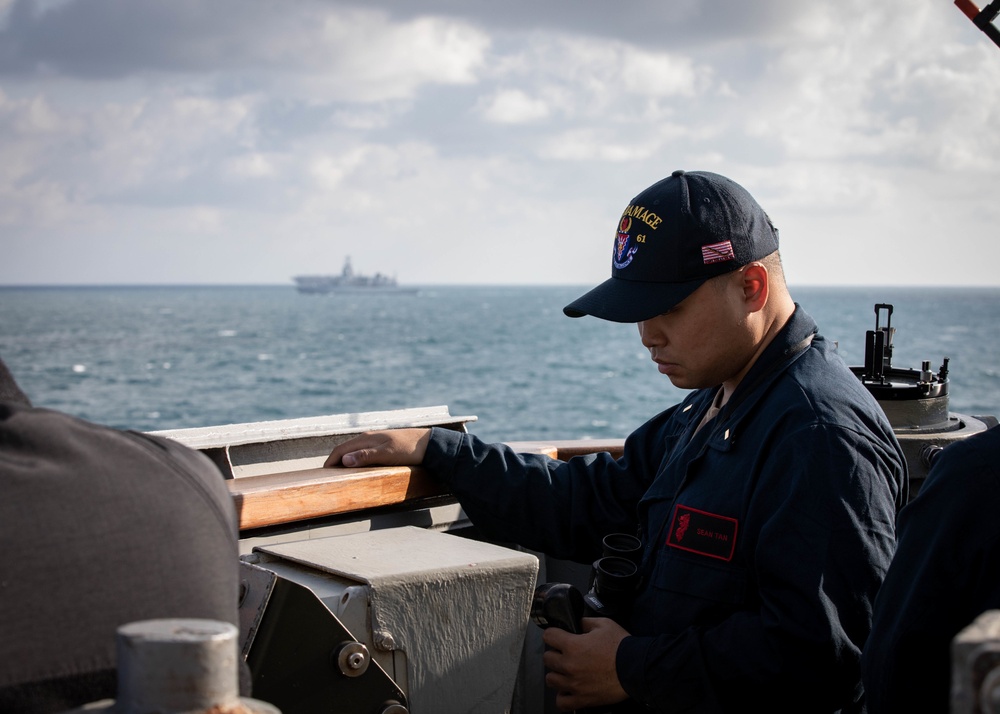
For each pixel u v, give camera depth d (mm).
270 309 149750
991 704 702
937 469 1389
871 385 2342
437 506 2182
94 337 76375
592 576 2076
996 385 41000
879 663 1380
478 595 1535
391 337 79250
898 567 1390
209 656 804
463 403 37156
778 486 1638
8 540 943
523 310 147750
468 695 1542
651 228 1784
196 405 36594
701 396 2098
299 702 1335
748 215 1794
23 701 923
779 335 1832
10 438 996
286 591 1309
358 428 2146
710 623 1690
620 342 75375
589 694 1694
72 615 954
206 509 1081
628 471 2166
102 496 1003
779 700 1579
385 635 1438
